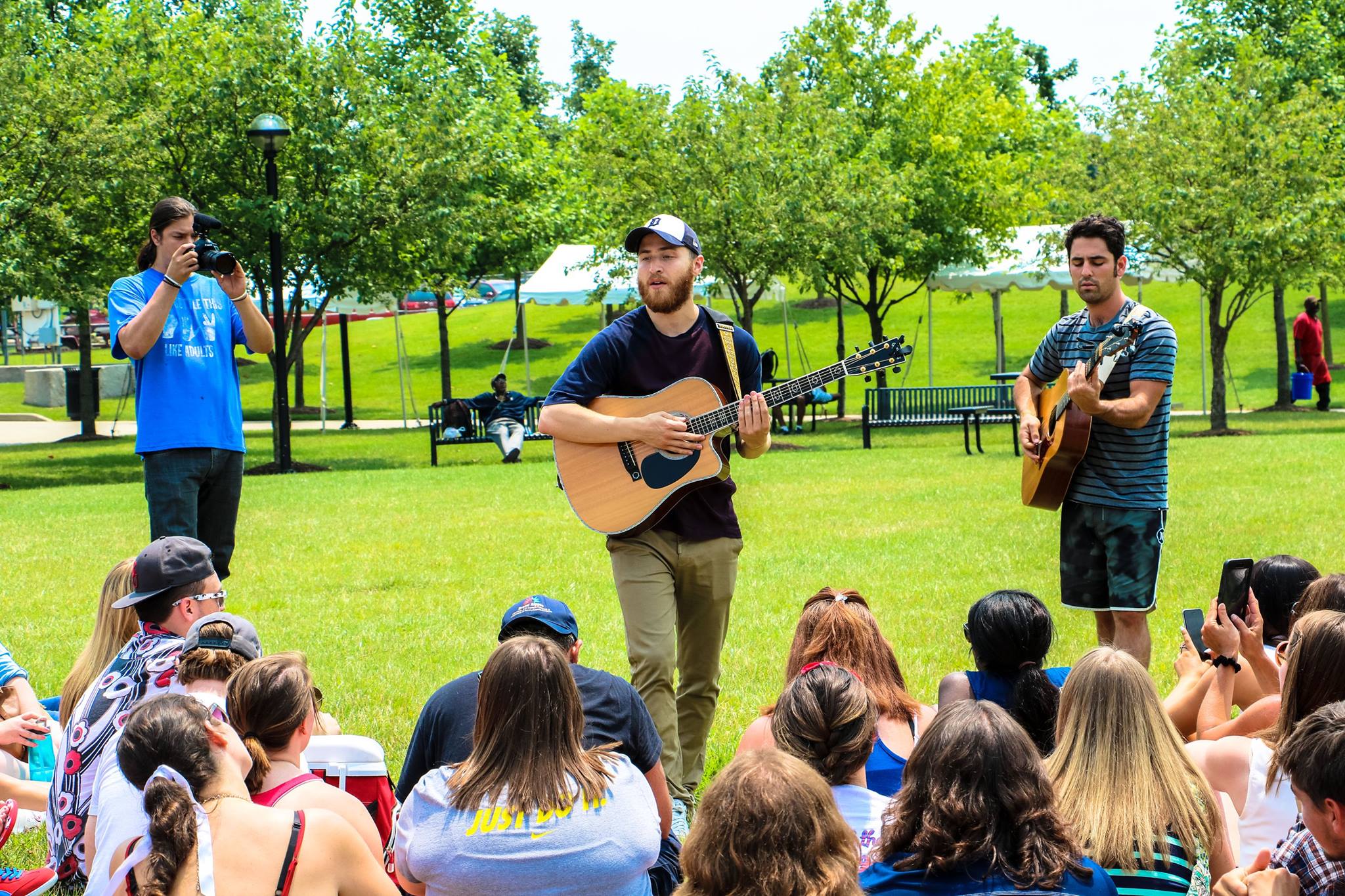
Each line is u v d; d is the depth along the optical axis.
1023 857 2.62
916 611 8.23
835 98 29.39
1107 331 5.64
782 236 23.03
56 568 10.73
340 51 23.67
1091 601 5.82
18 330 54.34
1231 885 2.99
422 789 3.34
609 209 24.97
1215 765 3.72
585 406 5.36
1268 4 33.12
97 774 4.03
